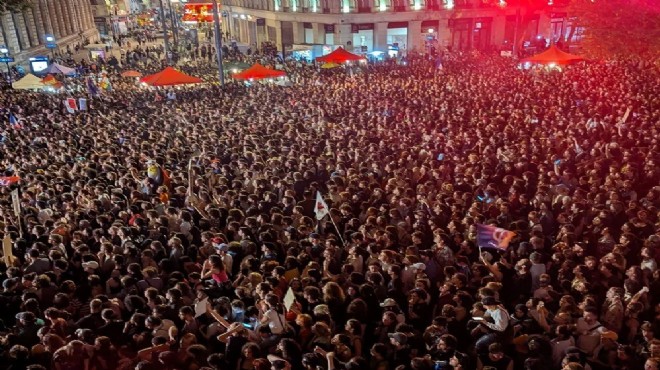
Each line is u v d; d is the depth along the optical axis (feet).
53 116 91.81
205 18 236.43
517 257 31.71
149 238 36.42
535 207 39.34
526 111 72.74
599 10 100.27
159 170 50.39
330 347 23.88
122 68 175.83
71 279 32.27
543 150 52.75
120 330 25.57
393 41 206.39
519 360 23.97
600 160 46.83
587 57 107.65
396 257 30.09
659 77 94.43
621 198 39.06
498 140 56.49
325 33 211.61
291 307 26.32
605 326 25.84
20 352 23.16
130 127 78.89
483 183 43.09
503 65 126.31
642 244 31.83
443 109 74.95
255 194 44.19
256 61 159.53
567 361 20.81
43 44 248.73
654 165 43.80
